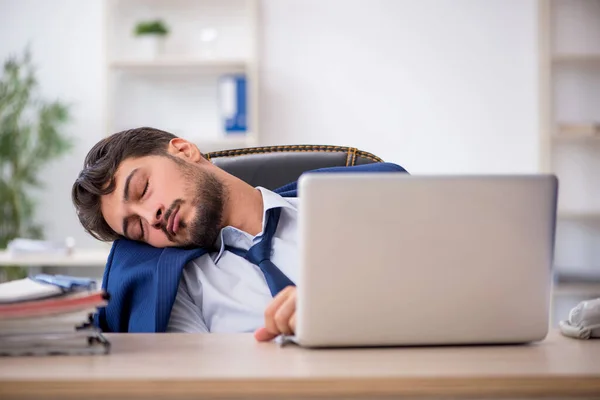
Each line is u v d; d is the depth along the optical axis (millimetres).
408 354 973
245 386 810
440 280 999
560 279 3990
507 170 4254
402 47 4258
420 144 4262
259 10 4273
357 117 4273
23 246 3506
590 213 4062
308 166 1913
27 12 4316
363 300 990
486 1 4230
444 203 986
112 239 1690
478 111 4254
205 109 4316
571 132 4039
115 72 4312
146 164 1578
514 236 1007
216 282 1598
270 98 4285
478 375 830
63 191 4320
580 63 4242
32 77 4188
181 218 1580
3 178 4184
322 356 959
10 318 972
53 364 908
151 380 810
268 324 1071
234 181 1690
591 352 997
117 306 1540
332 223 975
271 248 1600
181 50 4293
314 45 4273
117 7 4285
